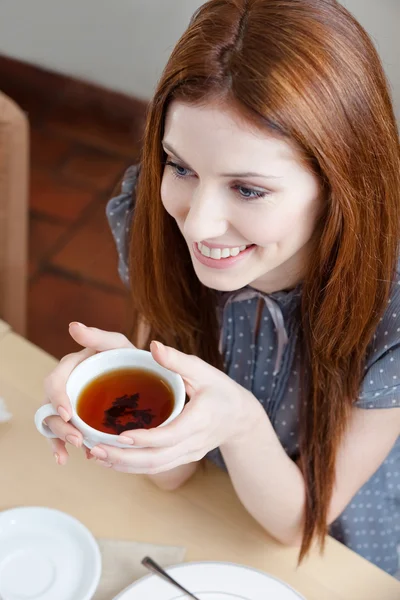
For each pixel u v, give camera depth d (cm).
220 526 97
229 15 78
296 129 75
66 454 86
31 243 257
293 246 86
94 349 88
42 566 90
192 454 84
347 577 93
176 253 106
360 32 82
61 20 307
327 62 77
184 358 81
